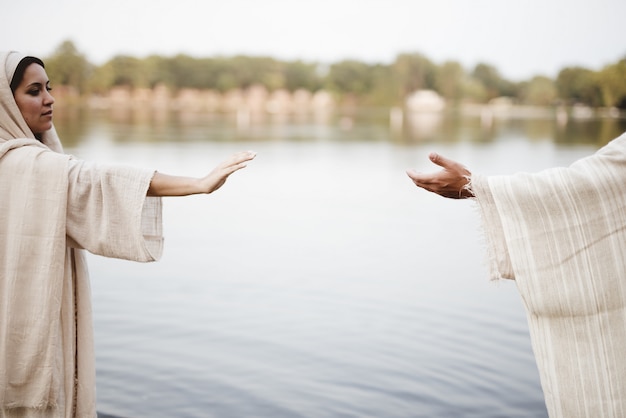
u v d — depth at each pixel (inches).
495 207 105.0
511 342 210.2
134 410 160.9
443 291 269.0
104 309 237.5
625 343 102.5
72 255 114.0
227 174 105.6
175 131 1498.5
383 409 163.5
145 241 109.0
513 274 106.3
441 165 106.0
